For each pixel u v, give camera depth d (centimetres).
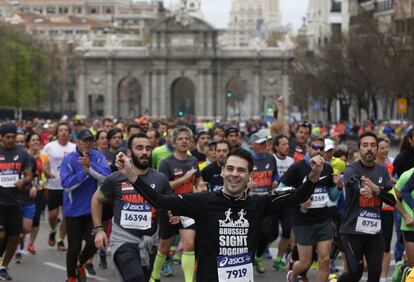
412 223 2217
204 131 3434
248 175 1509
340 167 2931
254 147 2888
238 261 1508
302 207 2331
